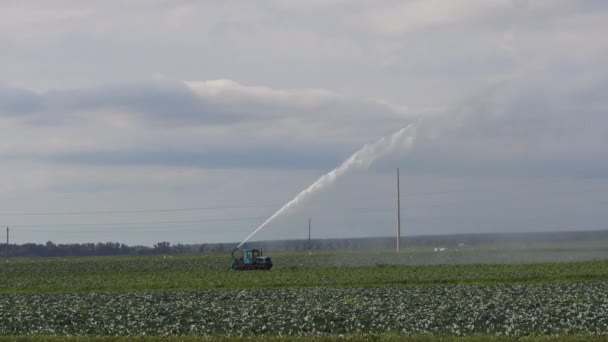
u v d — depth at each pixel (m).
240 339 48.06
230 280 112.62
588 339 45.53
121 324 60.09
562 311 62.50
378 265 146.50
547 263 142.62
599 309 63.84
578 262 145.00
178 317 63.41
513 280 102.50
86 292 99.88
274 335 52.03
